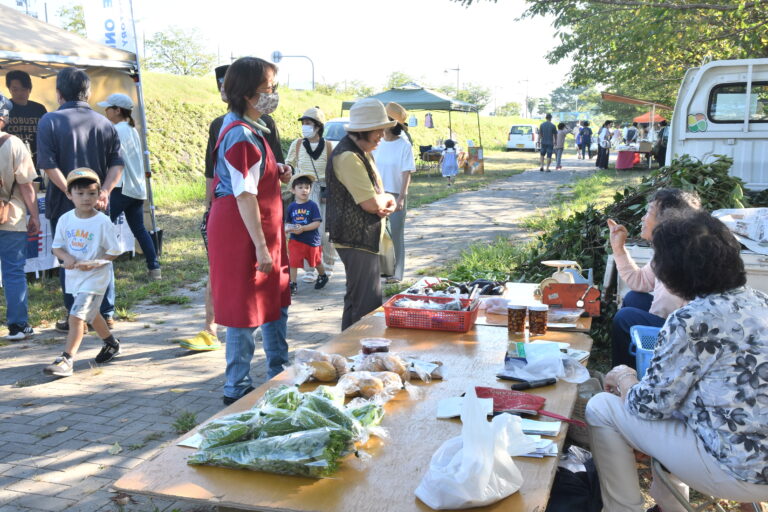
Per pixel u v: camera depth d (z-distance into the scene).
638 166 25.75
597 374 3.86
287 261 4.48
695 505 3.39
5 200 5.89
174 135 22.42
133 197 7.98
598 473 2.87
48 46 8.03
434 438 2.58
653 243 2.69
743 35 11.38
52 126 5.79
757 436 2.39
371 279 4.84
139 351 5.82
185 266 9.38
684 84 8.81
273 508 2.14
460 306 4.02
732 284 2.52
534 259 6.90
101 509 3.33
